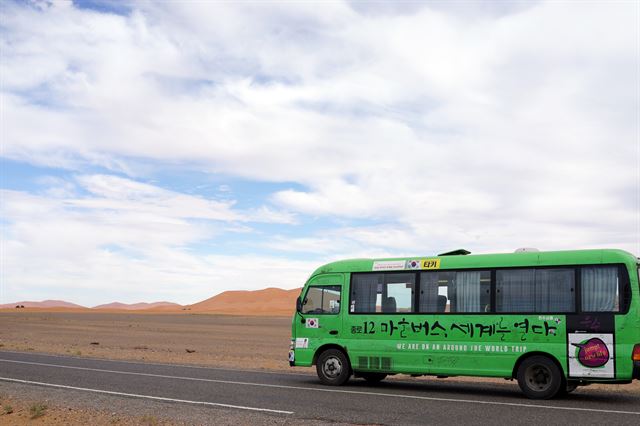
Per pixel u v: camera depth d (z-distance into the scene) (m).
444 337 16.80
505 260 16.36
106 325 62.97
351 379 20.59
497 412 13.17
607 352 14.80
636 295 14.74
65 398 14.84
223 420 12.03
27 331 51.84
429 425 11.64
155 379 18.72
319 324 18.67
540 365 15.48
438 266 17.25
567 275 15.53
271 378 19.75
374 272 18.20
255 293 190.62
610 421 12.07
